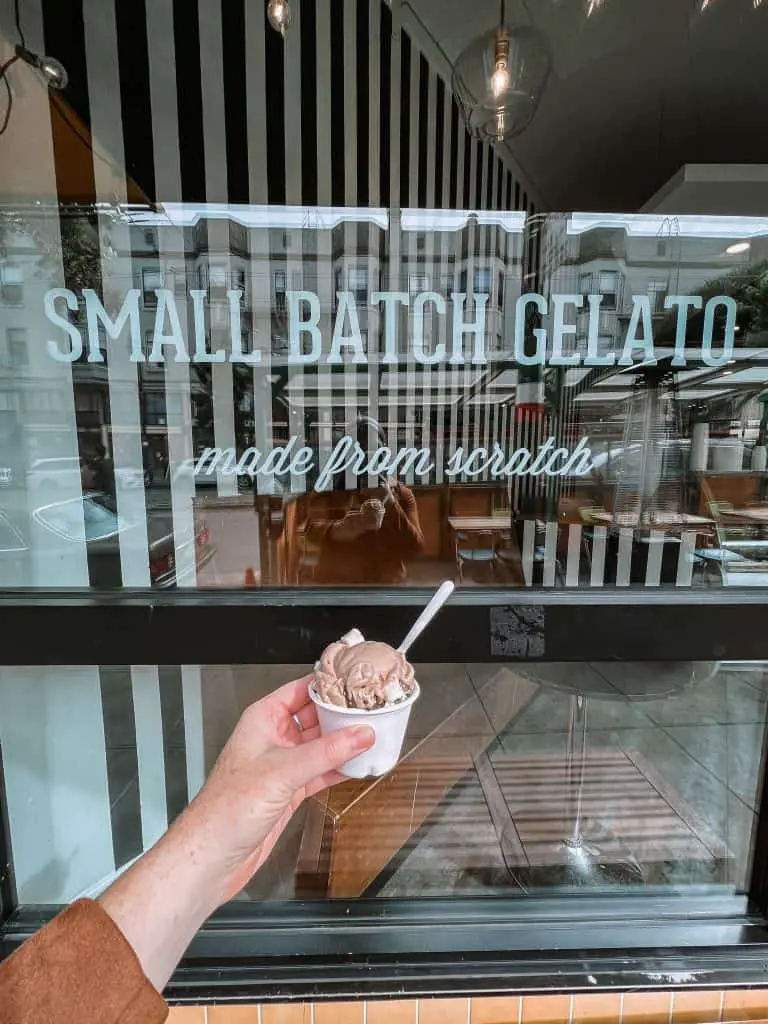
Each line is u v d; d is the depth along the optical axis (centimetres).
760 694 141
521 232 134
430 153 236
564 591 122
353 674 65
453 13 183
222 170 159
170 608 116
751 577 131
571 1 167
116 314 133
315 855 139
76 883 140
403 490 141
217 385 138
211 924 121
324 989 110
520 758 178
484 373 137
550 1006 111
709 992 112
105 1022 40
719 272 131
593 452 137
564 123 218
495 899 130
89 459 133
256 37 162
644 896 131
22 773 131
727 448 134
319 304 138
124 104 135
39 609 115
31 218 125
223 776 60
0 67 117
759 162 201
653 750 170
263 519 141
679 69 189
